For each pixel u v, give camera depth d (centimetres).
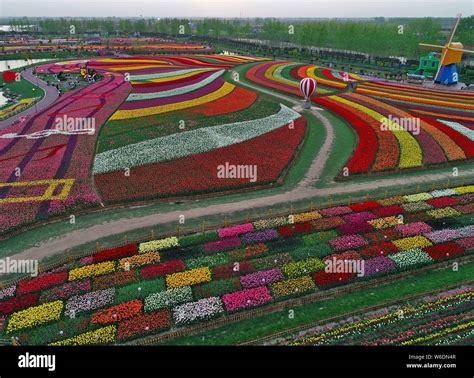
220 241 3434
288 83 9588
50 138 5716
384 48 13862
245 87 9281
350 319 2623
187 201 4138
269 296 2766
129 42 18538
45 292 2831
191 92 8556
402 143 5519
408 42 13262
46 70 11319
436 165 5012
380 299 2800
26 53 14425
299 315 2662
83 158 4997
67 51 15150
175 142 5534
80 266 3106
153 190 4200
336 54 15525
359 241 3409
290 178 4672
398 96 8419
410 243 3369
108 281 2939
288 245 3400
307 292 2842
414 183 4550
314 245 3381
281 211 3941
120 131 6041
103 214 3872
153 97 8081
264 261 3167
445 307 2698
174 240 3422
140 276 3009
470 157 5175
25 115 7050
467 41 14125
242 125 6312
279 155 5159
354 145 5641
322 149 5512
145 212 3916
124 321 2566
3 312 2655
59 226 3662
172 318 2623
